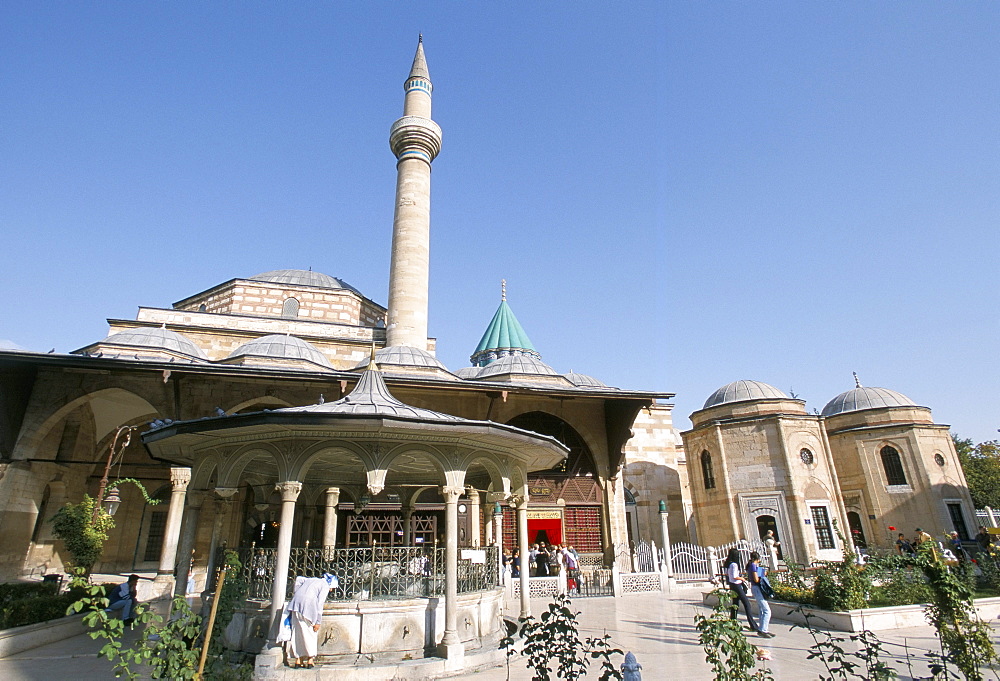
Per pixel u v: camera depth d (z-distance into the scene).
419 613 9.68
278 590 8.91
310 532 13.86
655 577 20.69
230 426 9.15
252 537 22.02
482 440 10.45
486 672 9.04
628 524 35.34
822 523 28.55
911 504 31.42
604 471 23.36
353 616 9.28
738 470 30.06
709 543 30.56
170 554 18.44
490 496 11.16
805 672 8.86
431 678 8.62
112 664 9.92
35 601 12.22
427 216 32.03
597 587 20.55
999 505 41.88
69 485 22.91
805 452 29.61
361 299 39.25
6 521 17.17
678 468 36.50
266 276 39.62
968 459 45.78
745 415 31.50
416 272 30.23
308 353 26.36
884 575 13.87
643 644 11.13
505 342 46.53
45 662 10.08
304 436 9.41
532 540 23.52
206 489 10.64
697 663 9.56
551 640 6.47
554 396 20.73
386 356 25.45
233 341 31.67
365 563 9.92
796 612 13.23
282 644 8.66
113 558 25.25
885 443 32.88
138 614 6.00
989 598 13.90
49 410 18.30
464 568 10.95
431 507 21.22
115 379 18.81
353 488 14.45
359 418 8.88
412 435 9.66
